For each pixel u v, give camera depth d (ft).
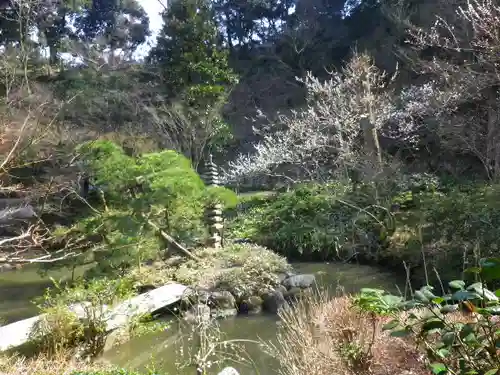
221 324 17.49
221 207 27.14
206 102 51.98
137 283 19.51
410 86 43.68
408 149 42.86
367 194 28.68
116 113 49.37
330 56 66.90
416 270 20.13
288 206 33.45
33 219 22.16
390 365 8.13
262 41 80.74
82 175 23.24
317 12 72.84
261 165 43.80
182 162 23.20
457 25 36.83
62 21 69.36
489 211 20.16
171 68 54.13
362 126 33.01
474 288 5.70
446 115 36.37
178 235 24.07
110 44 71.20
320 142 38.04
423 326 6.11
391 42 51.01
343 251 26.37
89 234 18.54
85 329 13.71
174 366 13.07
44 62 55.16
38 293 22.20
